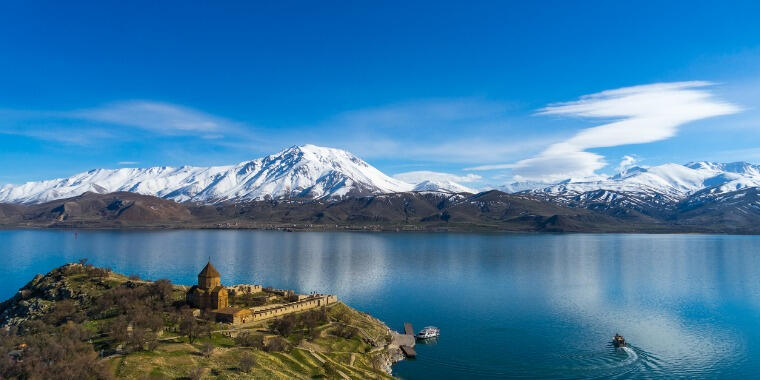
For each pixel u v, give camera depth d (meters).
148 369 120.25
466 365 171.62
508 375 162.75
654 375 161.75
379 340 190.50
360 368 156.50
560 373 163.50
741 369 166.00
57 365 117.19
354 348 174.25
